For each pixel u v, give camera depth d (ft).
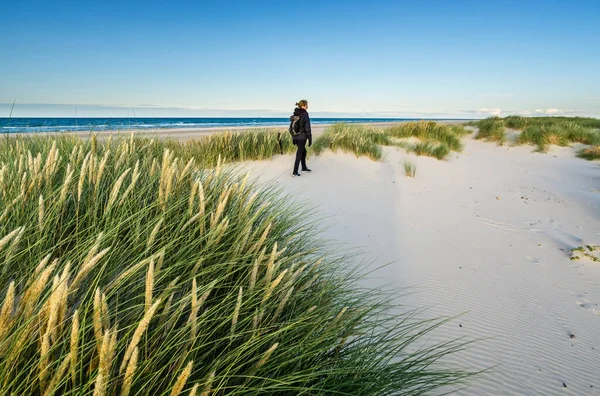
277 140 32.65
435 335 8.89
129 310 4.30
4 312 2.79
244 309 4.87
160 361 3.89
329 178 26.50
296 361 4.64
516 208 22.91
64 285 2.96
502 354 8.45
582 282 12.55
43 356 2.84
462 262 13.88
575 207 23.36
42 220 5.28
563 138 55.06
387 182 27.37
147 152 12.83
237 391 3.64
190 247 5.74
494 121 70.79
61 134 15.55
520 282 12.41
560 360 8.40
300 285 6.25
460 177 32.32
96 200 6.46
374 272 12.21
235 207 7.71
